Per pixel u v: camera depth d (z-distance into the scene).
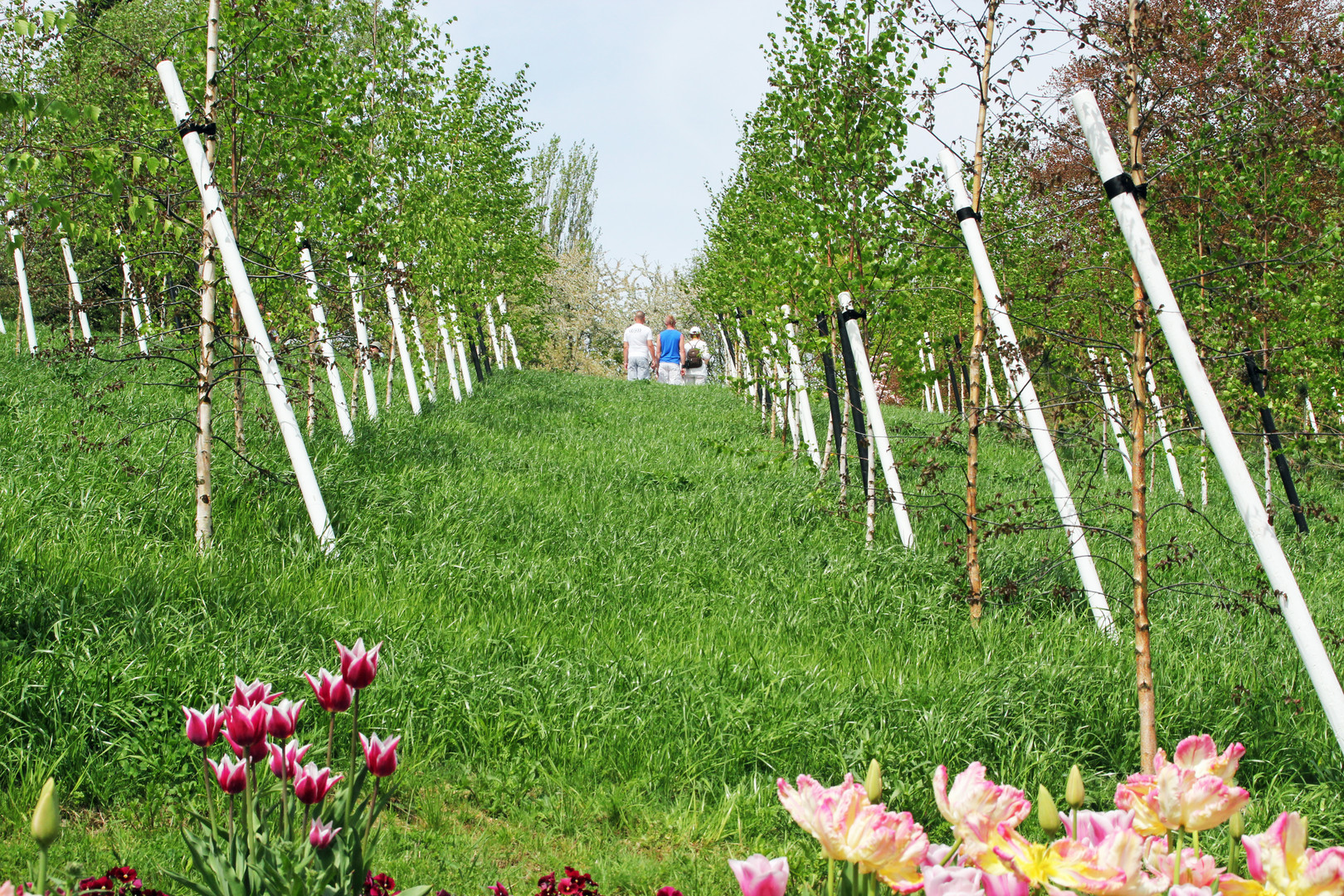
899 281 7.97
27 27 4.68
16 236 5.01
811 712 4.80
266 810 2.70
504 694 4.68
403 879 3.25
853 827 1.59
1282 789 4.72
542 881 2.77
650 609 6.20
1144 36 5.15
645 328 26.97
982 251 6.70
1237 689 5.27
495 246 16.66
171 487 6.92
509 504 8.07
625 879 3.49
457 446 10.23
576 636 5.64
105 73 7.77
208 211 6.73
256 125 7.64
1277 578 4.61
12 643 4.25
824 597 6.74
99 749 3.84
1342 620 7.29
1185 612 7.32
